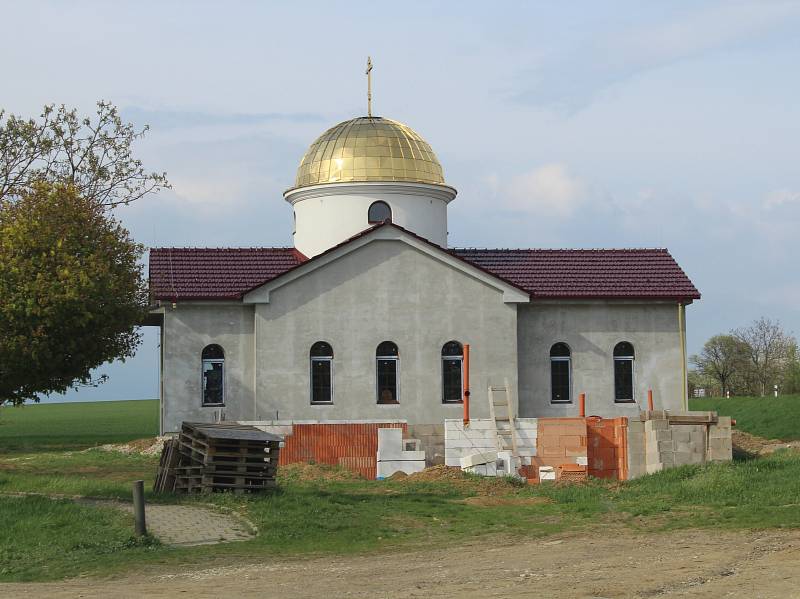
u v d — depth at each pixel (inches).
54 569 764.6
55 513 923.4
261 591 655.1
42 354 1124.5
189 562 783.1
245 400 1664.6
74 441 2031.3
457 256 1659.7
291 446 1374.3
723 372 3811.5
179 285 1679.4
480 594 615.2
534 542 830.5
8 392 1180.5
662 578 637.3
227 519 951.0
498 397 1651.1
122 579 724.7
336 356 1641.2
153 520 938.7
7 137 1718.8
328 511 984.3
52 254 1136.8
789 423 2006.6
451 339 1660.9
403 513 986.7
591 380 1748.3
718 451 1206.3
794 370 3481.8
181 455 1140.5
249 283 1702.8
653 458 1224.2
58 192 1203.9
